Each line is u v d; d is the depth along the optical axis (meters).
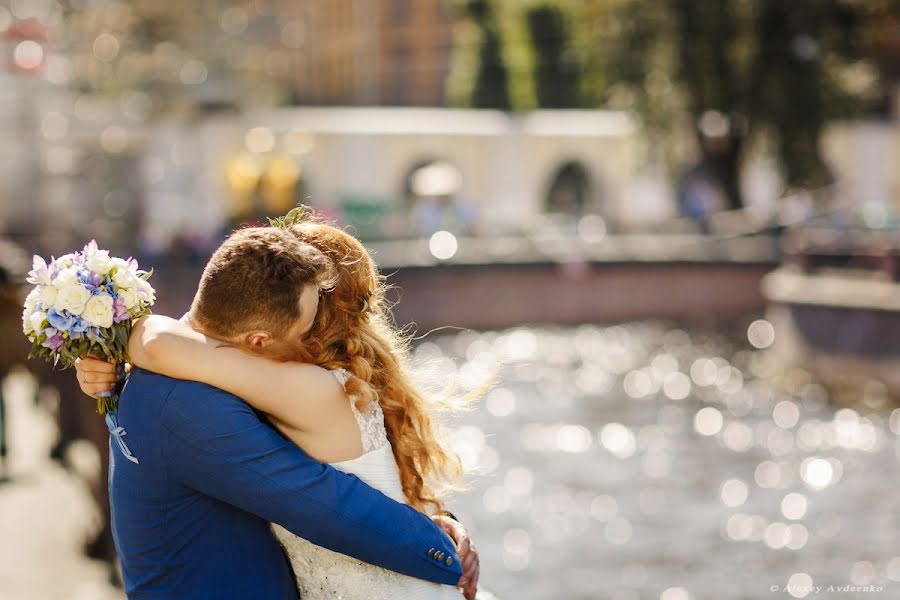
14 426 11.76
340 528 2.47
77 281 2.51
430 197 35.56
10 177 31.30
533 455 17.58
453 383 2.96
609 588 11.24
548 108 53.25
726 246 34.03
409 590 2.63
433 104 61.75
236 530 2.50
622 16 33.72
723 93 33.38
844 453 17.44
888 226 31.14
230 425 2.42
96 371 2.59
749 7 33.03
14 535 7.55
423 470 2.79
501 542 12.95
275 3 65.31
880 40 37.62
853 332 21.17
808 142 34.00
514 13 52.78
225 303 2.50
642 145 35.78
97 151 33.00
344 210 33.72
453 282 29.56
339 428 2.56
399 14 62.28
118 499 2.51
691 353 27.53
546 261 30.81
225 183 34.38
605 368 25.86
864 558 12.19
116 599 6.28
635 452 17.80
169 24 36.88
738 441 18.53
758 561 12.06
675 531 13.35
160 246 27.41
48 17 23.08
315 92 67.75
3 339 9.83
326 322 2.64
